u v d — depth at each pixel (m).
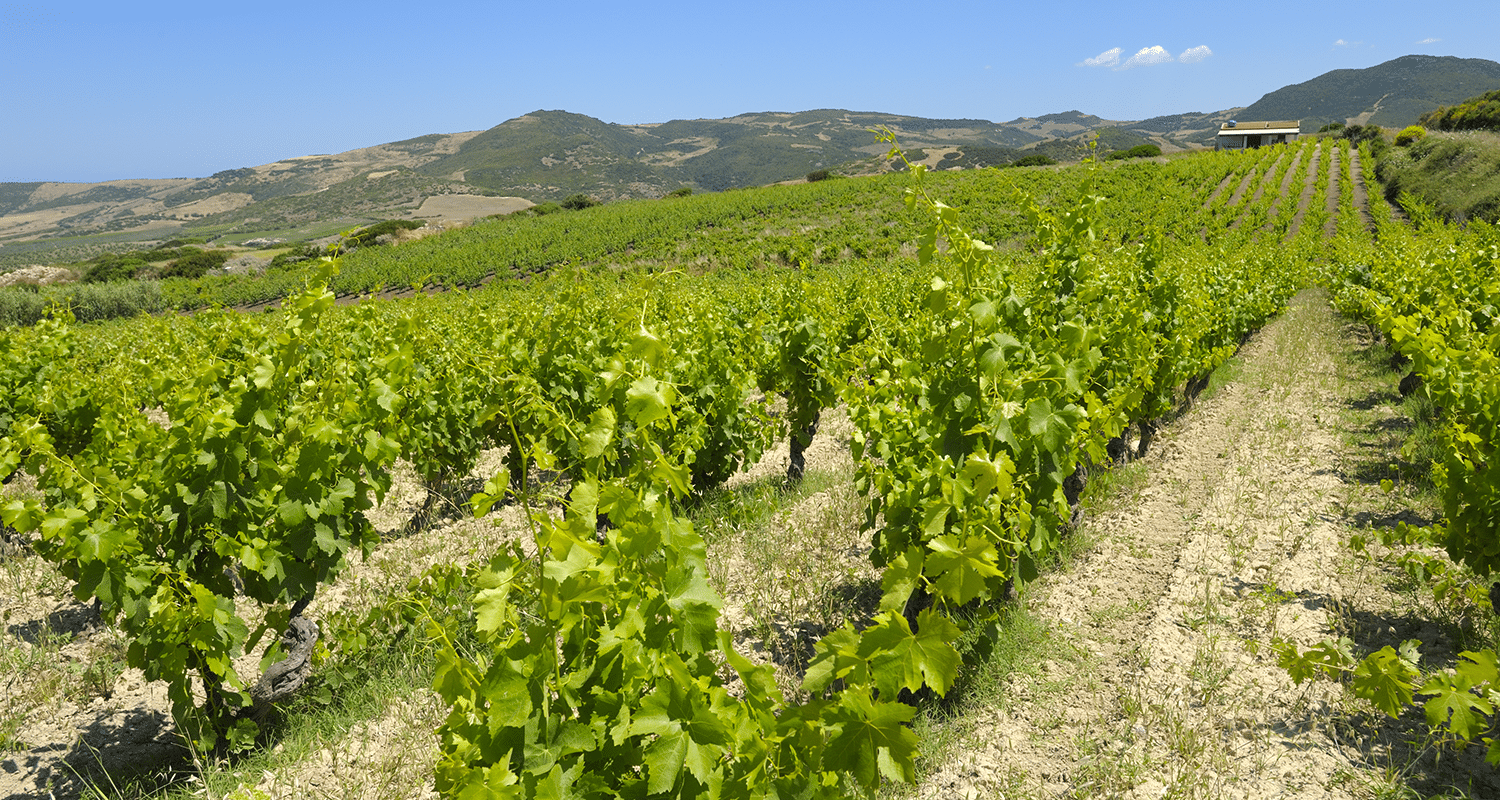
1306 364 10.98
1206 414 8.77
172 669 3.38
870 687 1.96
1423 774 3.03
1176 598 4.55
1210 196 46.59
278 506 3.68
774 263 34.25
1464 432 3.97
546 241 48.62
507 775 1.74
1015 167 65.56
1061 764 3.30
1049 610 4.61
